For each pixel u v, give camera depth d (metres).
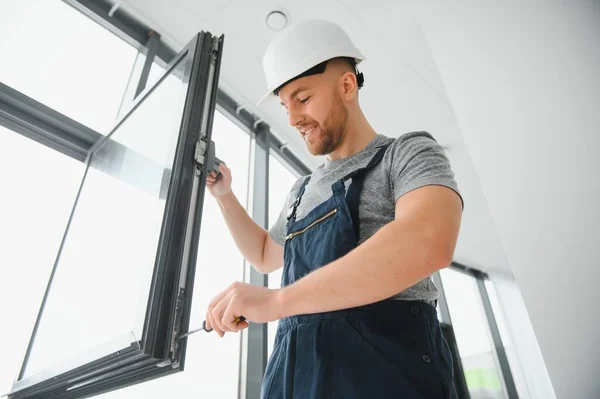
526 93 1.55
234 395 1.97
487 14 1.77
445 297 3.81
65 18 1.87
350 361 0.59
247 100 2.68
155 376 0.74
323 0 2.14
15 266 1.46
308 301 0.55
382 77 2.59
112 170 1.34
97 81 1.94
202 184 0.82
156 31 2.17
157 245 0.70
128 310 0.72
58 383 0.95
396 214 0.64
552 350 1.26
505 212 1.46
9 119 1.58
